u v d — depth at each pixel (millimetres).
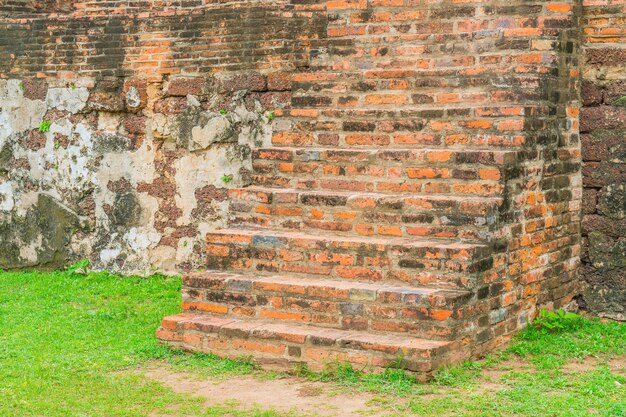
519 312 7660
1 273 11617
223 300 7477
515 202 7527
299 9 10133
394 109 8203
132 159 11078
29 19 11500
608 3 8469
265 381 6691
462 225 7246
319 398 6238
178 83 10750
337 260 7340
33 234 11633
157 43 10828
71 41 11258
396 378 6516
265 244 7598
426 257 7031
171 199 10914
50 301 9805
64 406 6113
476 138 7711
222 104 10547
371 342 6660
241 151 10492
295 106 8586
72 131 11352
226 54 10484
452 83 8094
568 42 8305
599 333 7871
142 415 5918
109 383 6605
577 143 8570
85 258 11383
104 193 11234
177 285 10516
